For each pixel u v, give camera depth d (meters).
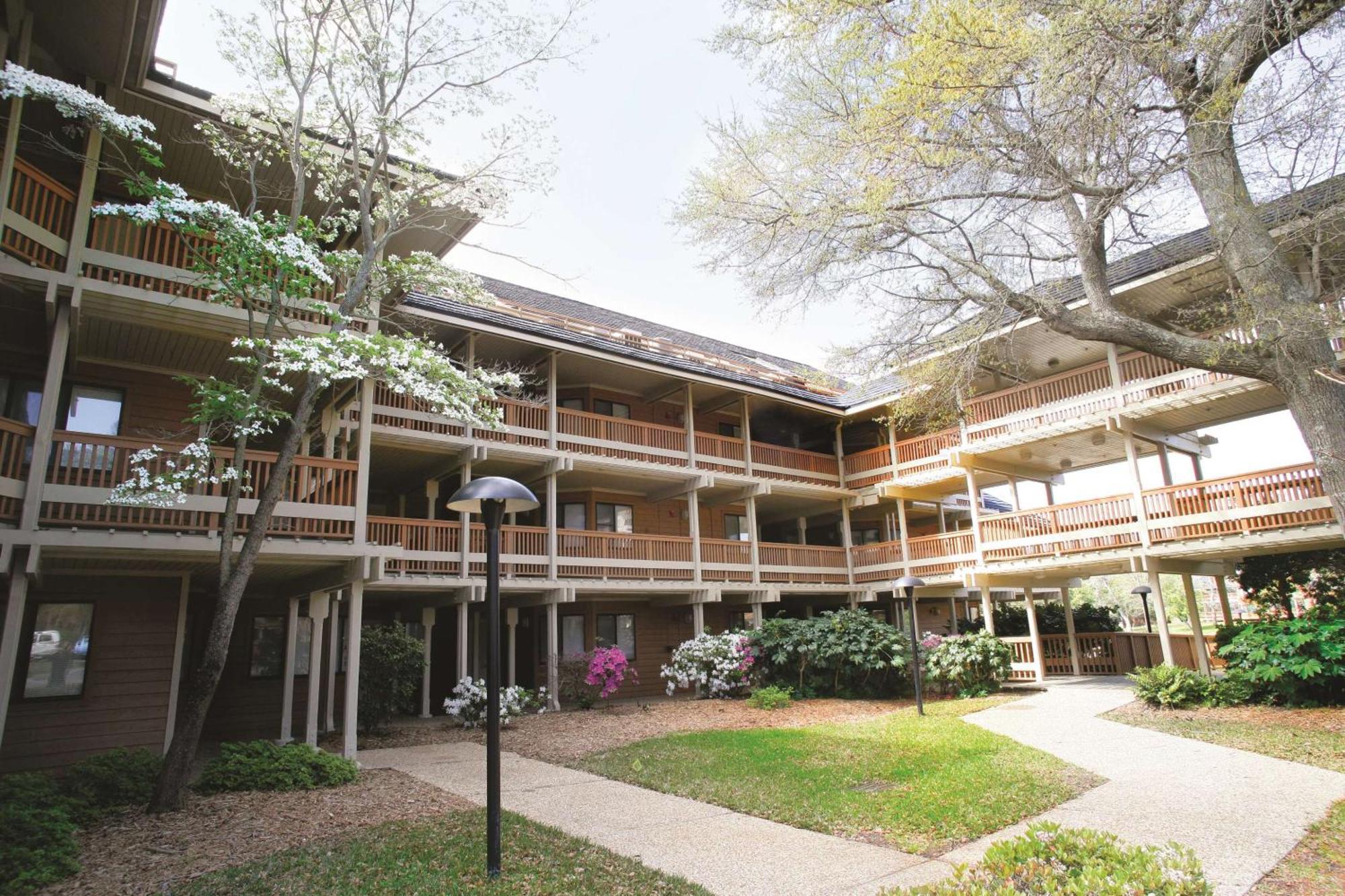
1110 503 17.08
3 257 8.40
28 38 8.62
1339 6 7.46
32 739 9.98
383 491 19.25
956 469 20.53
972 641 16.77
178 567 10.68
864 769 9.11
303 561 10.55
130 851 6.20
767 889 5.25
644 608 21.00
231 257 8.27
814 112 11.37
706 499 22.44
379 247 10.59
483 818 7.14
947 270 12.02
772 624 18.28
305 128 10.70
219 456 9.63
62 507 8.66
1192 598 16.50
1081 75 7.61
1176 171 9.46
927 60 8.03
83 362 11.17
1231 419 17.42
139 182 8.38
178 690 11.95
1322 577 14.87
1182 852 3.59
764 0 9.47
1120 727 11.71
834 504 24.80
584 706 16.28
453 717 15.20
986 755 9.66
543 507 19.70
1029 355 19.41
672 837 6.61
